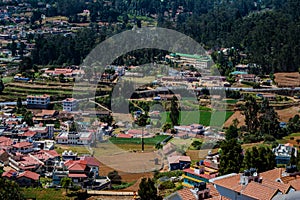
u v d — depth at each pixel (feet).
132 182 202.08
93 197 190.90
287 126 316.19
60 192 198.29
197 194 119.03
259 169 173.47
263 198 122.01
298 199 65.41
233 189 128.77
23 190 199.82
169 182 188.75
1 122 337.93
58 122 355.56
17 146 271.49
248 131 306.55
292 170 144.25
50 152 263.29
